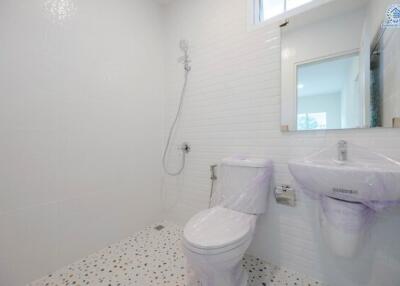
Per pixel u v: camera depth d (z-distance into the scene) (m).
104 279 1.22
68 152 1.36
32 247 1.20
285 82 1.33
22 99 1.15
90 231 1.48
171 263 1.38
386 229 1.05
